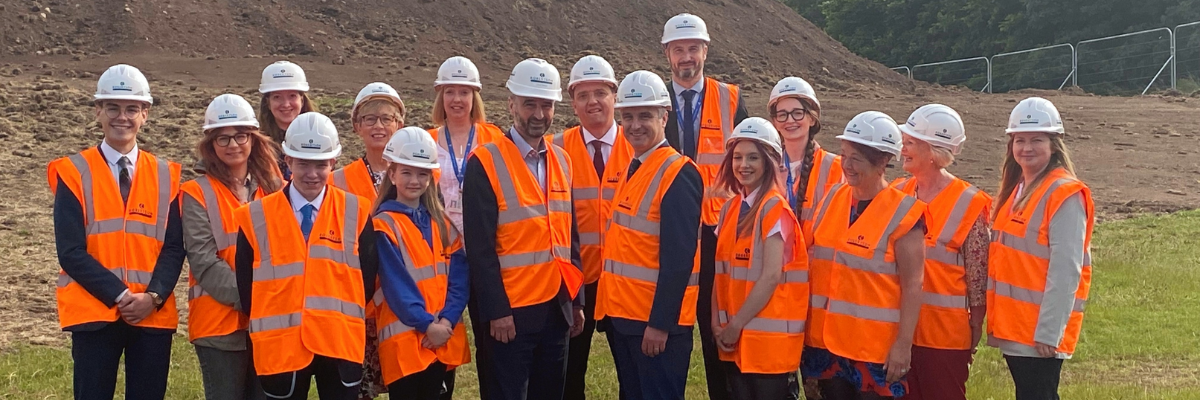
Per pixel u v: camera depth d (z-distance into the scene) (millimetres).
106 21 25391
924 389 5758
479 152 5781
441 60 25953
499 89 23484
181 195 5793
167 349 5832
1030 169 5742
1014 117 5750
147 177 5863
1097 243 14305
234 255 5762
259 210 5535
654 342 5531
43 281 11305
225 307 5734
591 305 6402
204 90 20953
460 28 27953
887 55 45094
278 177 6047
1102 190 18312
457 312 5816
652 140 5703
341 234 5586
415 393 5832
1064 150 5684
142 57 23891
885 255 5465
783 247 5625
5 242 12742
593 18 29734
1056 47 34562
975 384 7836
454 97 6707
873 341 5469
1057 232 5492
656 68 27484
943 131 5727
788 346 5617
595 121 6176
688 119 7219
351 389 5586
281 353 5430
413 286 5703
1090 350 9414
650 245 5621
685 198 5551
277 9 27391
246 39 25812
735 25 31344
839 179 6422
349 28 27188
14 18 24781
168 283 5738
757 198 5691
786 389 5727
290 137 5500
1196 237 14469
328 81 22719
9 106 18734
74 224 5629
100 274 5586
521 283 5715
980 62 36844
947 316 5691
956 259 5730
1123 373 8742
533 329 5750
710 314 6234
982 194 5734
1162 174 19531
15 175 15711
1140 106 26328
